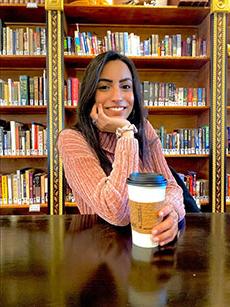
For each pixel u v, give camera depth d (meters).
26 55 2.73
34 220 0.99
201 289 0.54
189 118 3.19
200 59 2.81
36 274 0.60
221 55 2.70
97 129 1.12
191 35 3.09
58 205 2.71
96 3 2.68
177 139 2.88
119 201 0.86
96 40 2.79
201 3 2.63
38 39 2.76
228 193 2.91
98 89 1.12
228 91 3.08
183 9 2.72
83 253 0.70
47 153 2.71
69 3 2.79
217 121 2.75
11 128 2.82
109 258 0.67
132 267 0.63
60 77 2.66
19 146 2.83
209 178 2.80
